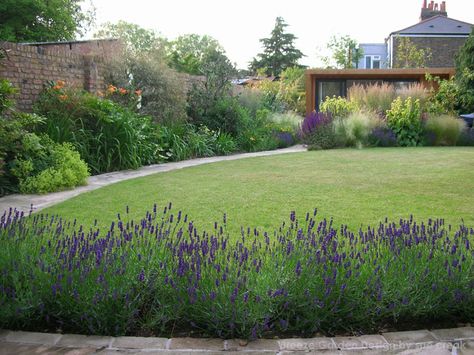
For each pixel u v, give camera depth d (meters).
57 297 2.36
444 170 7.59
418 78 18.23
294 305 2.34
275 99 17.33
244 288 2.31
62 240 3.02
